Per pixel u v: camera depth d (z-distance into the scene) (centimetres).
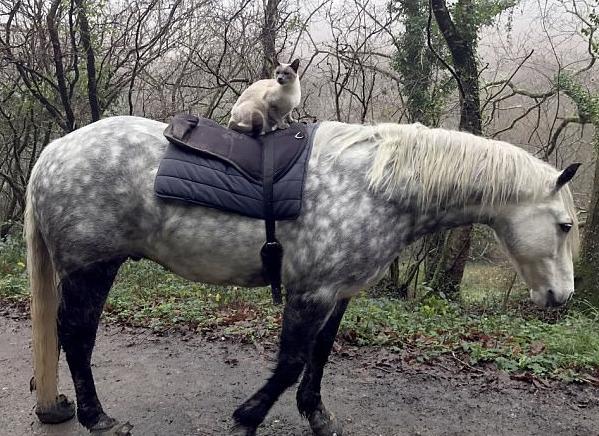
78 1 689
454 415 334
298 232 246
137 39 756
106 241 255
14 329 491
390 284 832
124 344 447
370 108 821
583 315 688
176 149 249
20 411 326
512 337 469
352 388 367
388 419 327
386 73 791
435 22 820
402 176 249
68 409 311
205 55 809
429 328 494
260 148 251
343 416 328
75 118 828
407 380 381
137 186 250
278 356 252
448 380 382
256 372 393
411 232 262
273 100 270
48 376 293
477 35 823
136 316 509
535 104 877
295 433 306
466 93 791
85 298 262
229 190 241
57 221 256
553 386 374
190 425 313
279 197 241
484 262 1040
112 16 803
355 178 248
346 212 243
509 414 338
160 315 512
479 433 315
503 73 908
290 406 337
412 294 827
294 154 249
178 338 461
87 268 259
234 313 519
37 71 775
